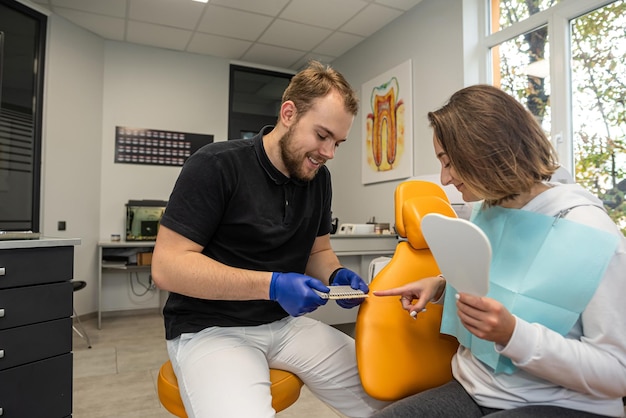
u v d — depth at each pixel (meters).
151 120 4.02
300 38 3.87
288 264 1.12
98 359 2.57
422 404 0.78
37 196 3.23
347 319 3.05
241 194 1.03
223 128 4.36
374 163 3.72
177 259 0.92
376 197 3.72
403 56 3.39
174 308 1.04
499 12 2.78
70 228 3.47
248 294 0.91
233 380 0.86
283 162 1.06
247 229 1.04
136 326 3.44
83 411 1.85
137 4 3.22
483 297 0.64
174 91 4.13
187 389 0.88
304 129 1.00
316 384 1.08
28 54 3.20
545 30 2.48
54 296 1.34
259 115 4.59
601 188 2.16
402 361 0.92
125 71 3.92
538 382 0.72
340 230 3.38
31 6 3.17
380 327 0.94
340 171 4.29
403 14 3.39
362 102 3.93
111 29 3.65
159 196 4.05
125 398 1.99
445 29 2.98
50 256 1.34
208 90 4.29
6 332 1.23
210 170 0.99
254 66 4.51
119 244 3.41
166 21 3.51
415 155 3.24
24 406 1.26
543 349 0.63
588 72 2.24
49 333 1.33
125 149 3.90
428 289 0.92
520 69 2.64
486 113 0.73
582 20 2.27
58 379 1.34
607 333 0.64
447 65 2.96
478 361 0.81
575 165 2.30
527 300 0.71
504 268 0.76
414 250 1.03
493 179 0.73
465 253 0.57
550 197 0.75
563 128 2.33
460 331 0.87
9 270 1.24
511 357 0.65
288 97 1.05
